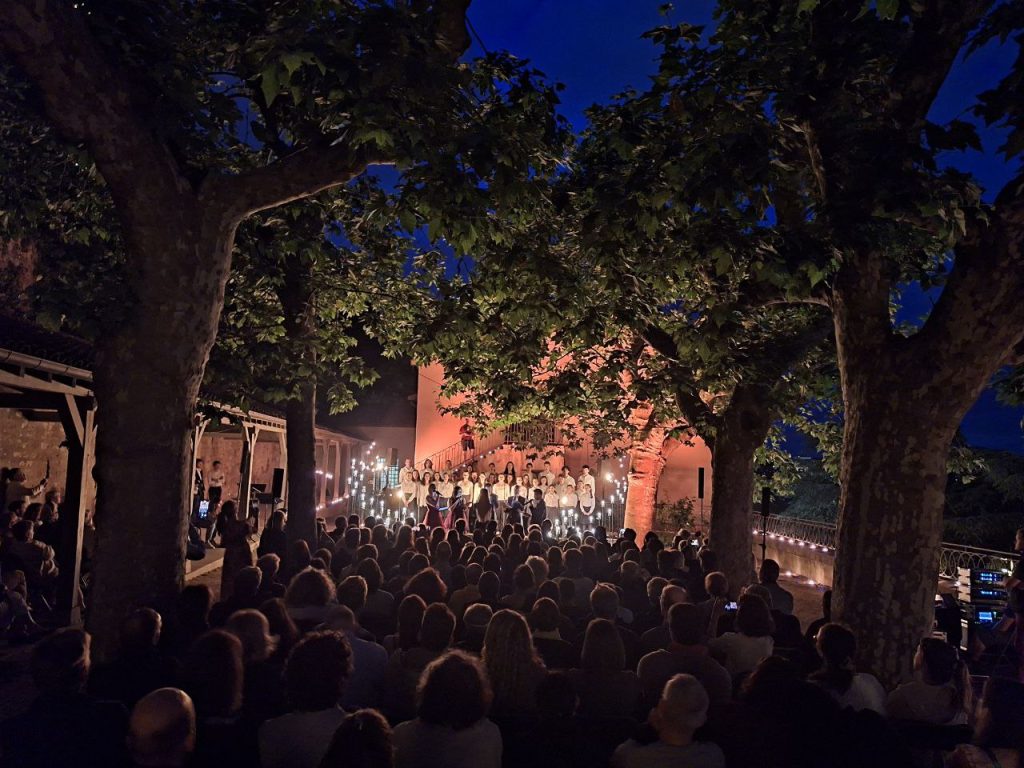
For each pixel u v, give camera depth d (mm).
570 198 9055
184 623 4801
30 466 14320
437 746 2867
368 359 33125
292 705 2998
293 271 10789
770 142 6602
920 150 5613
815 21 6168
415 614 4371
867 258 6223
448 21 6840
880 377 5969
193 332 5902
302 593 5191
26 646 8625
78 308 5750
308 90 5668
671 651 4273
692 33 7348
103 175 5559
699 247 6961
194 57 7121
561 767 3648
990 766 2541
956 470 13867
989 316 5441
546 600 5402
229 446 24391
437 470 30766
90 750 2850
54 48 4957
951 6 5848
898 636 5727
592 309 9797
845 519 6094
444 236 6719
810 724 2953
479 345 11664
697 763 2934
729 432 11242
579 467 29953
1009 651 8367
